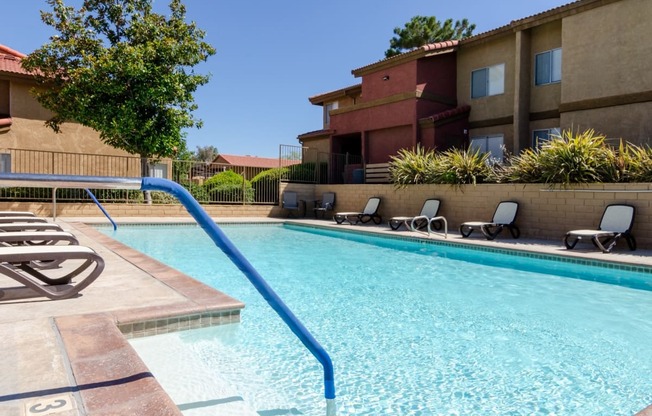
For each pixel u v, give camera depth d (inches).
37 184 68.7
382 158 727.7
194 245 393.1
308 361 131.1
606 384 119.6
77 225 434.9
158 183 77.4
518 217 415.2
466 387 117.4
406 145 685.3
